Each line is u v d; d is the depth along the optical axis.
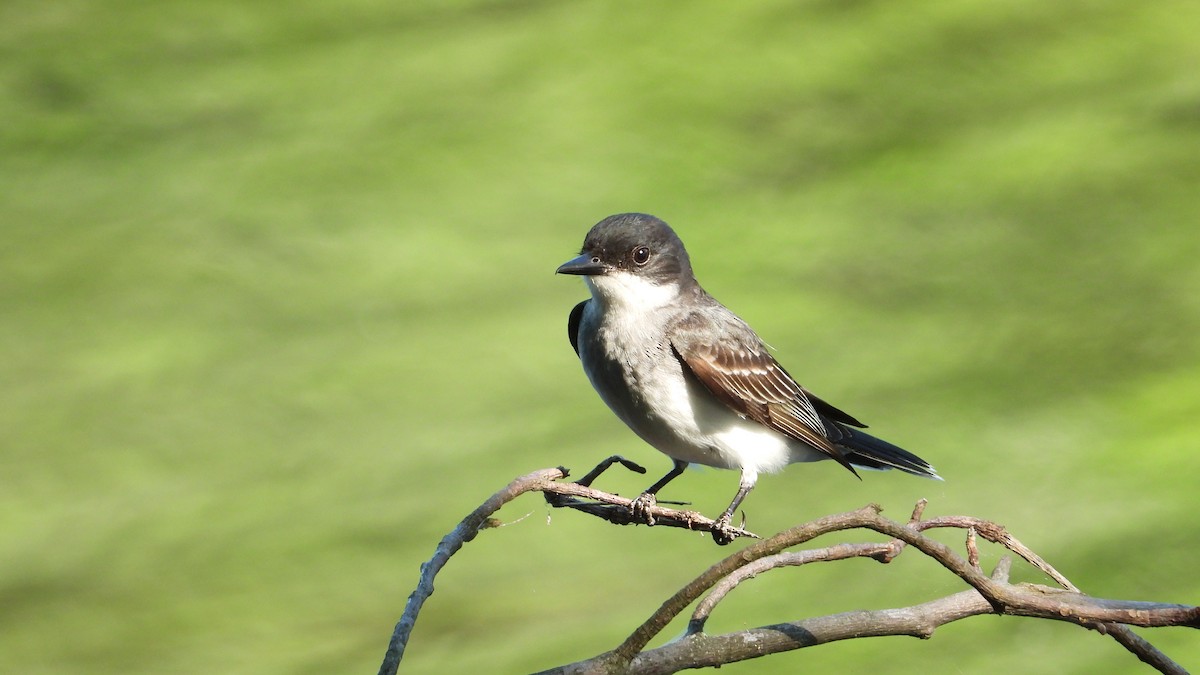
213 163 17.20
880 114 17.12
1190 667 9.27
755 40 19.23
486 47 19.64
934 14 19.39
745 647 4.18
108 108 18.75
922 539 3.80
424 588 3.97
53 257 15.68
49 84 19.50
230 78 19.52
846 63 18.33
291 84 19.23
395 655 3.78
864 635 4.25
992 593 3.71
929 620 4.29
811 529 3.86
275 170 16.98
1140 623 3.61
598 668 4.01
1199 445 11.34
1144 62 17.61
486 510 4.17
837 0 19.86
